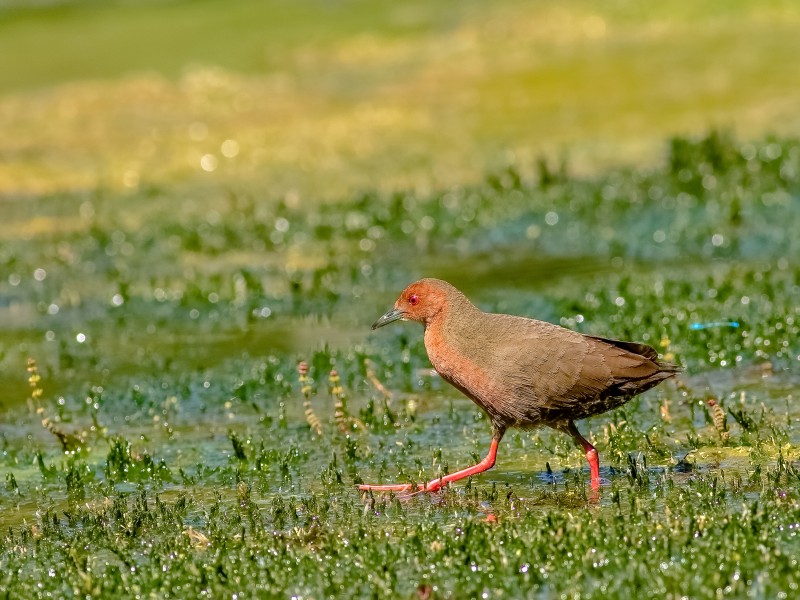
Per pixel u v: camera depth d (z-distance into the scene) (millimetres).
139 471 10625
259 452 10922
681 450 10258
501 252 17312
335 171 20891
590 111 22984
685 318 13141
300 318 15133
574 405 9570
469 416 11641
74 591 7949
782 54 25188
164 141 22781
